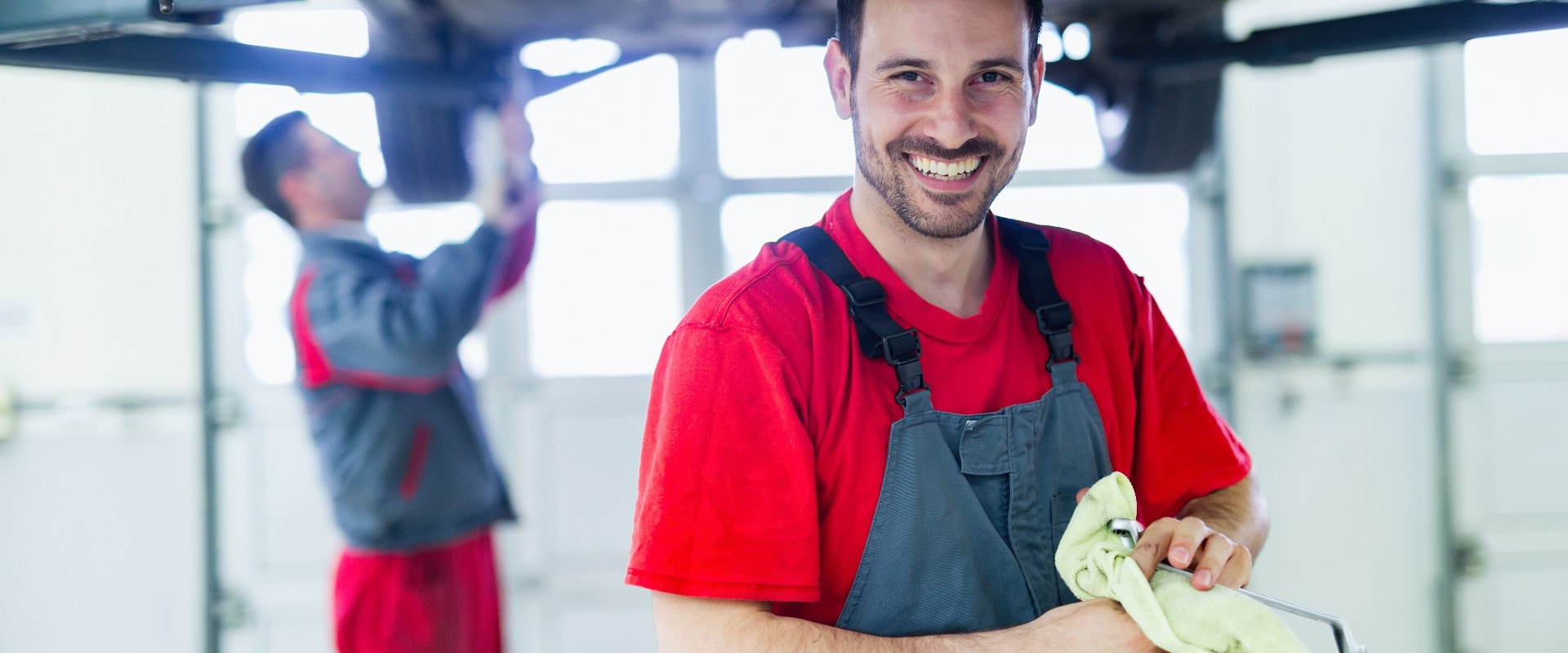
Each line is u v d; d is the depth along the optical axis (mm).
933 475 950
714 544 903
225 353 3148
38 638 3131
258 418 3156
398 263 2414
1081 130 3125
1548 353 3176
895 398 961
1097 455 1039
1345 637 820
